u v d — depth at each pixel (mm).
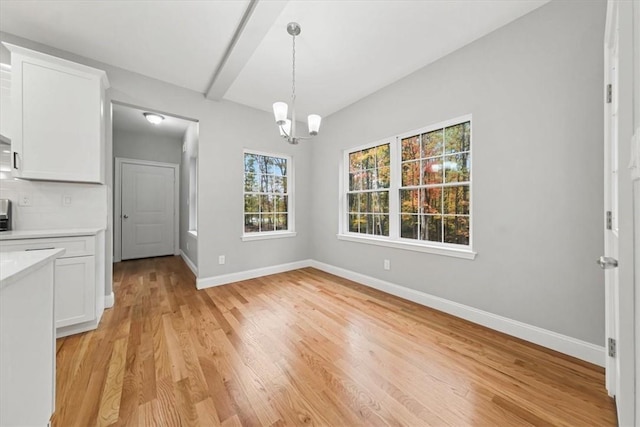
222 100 3414
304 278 3688
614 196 1357
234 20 2006
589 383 1479
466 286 2346
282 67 2676
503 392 1412
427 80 2645
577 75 1727
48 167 2088
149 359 1706
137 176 5043
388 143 3205
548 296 1871
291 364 1663
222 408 1286
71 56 2406
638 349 932
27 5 1830
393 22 2035
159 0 1806
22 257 944
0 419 714
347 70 2740
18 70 1978
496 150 2131
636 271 953
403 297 2887
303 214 4312
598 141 1652
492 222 2162
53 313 1074
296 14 1937
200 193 3250
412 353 1792
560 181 1812
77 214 2439
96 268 2178
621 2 972
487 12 1938
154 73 2781
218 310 2545
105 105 2570
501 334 2066
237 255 3564
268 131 3871
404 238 3002
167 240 5395
